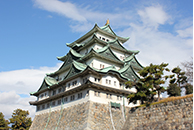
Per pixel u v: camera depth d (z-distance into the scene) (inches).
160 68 1606.8
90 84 1695.4
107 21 2851.9
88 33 2517.2
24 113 3036.4
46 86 2413.9
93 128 1553.9
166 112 1315.2
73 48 2603.3
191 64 1753.2
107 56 2149.4
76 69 2004.2
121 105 1911.9
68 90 1988.2
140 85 1589.6
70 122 1761.8
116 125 1723.7
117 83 1953.7
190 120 1152.2
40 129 2162.9
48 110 2257.6
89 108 1647.4
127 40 2711.6
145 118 1434.5
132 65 2354.8
